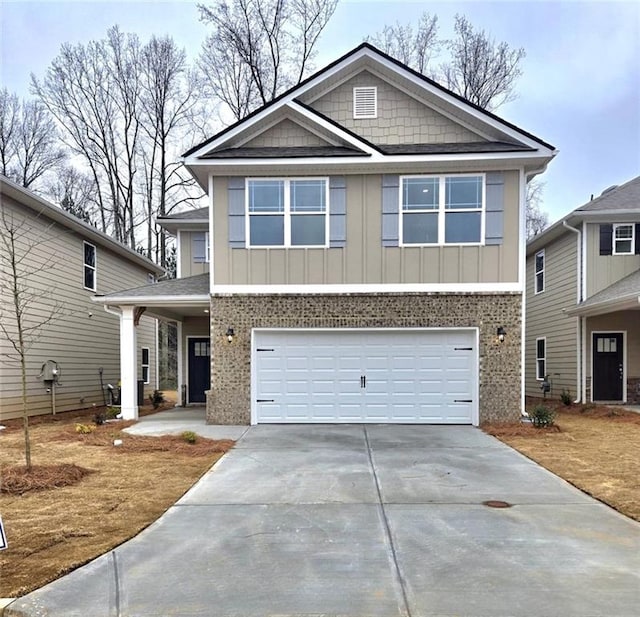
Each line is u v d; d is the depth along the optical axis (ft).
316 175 34.45
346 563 12.66
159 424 35.09
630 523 15.38
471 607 10.55
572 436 29.66
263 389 34.83
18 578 11.89
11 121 85.40
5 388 37.29
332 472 21.59
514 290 33.68
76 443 28.17
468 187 34.01
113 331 54.90
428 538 14.23
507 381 33.68
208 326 50.31
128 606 10.73
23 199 37.99
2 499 17.75
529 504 17.24
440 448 26.48
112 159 88.84
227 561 12.84
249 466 22.75
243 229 34.65
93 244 50.39
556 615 10.23
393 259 34.22
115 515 16.19
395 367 34.55
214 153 34.45
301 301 34.50
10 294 35.45
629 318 46.09
